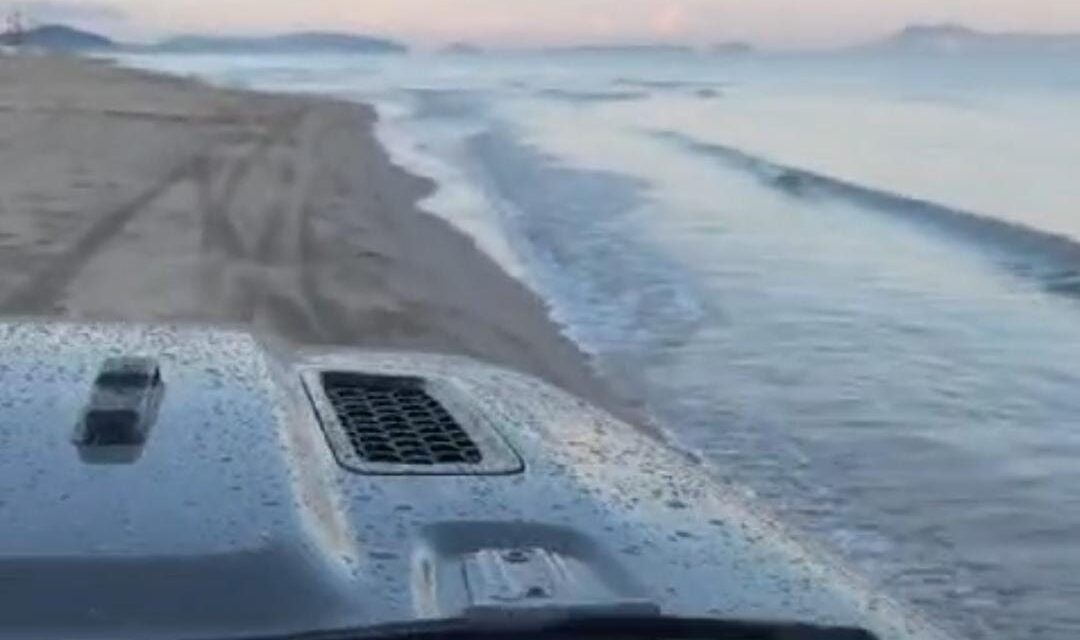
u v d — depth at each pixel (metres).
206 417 2.52
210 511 2.10
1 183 21.47
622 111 67.00
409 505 2.37
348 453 2.66
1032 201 32.75
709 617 2.04
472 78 119.94
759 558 2.41
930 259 19.59
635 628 1.99
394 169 29.77
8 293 12.95
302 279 14.43
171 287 13.66
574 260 17.97
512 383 3.63
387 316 13.08
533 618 1.95
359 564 2.12
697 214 24.45
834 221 24.06
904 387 11.55
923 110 73.00
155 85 62.78
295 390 3.05
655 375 11.66
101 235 16.53
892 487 8.80
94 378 2.71
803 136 52.75
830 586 2.35
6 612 1.86
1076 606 6.98
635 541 2.35
